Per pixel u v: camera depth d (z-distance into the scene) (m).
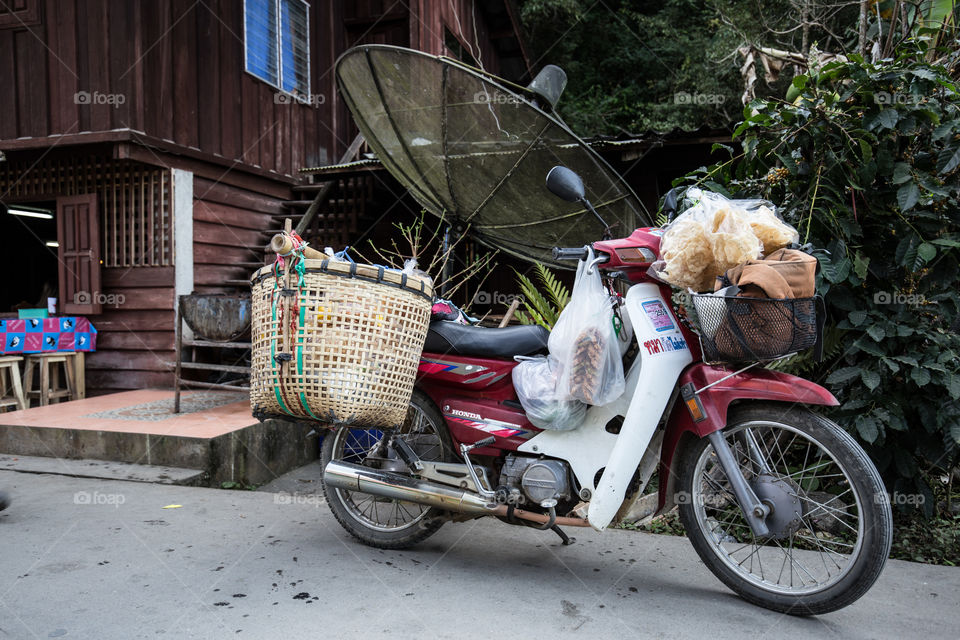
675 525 3.30
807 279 2.21
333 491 3.02
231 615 2.28
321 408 2.37
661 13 16.33
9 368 6.17
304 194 8.48
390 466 2.93
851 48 6.51
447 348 2.78
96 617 2.25
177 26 6.64
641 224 4.29
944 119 3.17
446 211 4.79
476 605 2.39
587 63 17.95
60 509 3.42
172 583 2.53
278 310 2.39
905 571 2.77
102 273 6.71
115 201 6.64
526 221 4.56
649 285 2.52
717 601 2.46
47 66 6.29
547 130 3.82
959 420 3.03
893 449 3.20
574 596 2.48
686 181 3.93
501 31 13.18
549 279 4.74
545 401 2.50
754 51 6.29
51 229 10.52
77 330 6.45
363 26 10.38
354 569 2.70
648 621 2.29
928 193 3.14
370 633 2.18
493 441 2.69
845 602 2.23
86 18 6.19
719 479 3.13
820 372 3.55
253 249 7.68
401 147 4.49
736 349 2.24
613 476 2.43
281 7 8.41
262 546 2.94
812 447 3.46
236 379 6.45
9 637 2.11
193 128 6.82
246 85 7.67
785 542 3.04
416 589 2.52
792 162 3.24
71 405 5.46
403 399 2.55
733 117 13.49
